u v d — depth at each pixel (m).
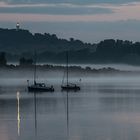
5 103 191.38
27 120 130.25
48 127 116.12
